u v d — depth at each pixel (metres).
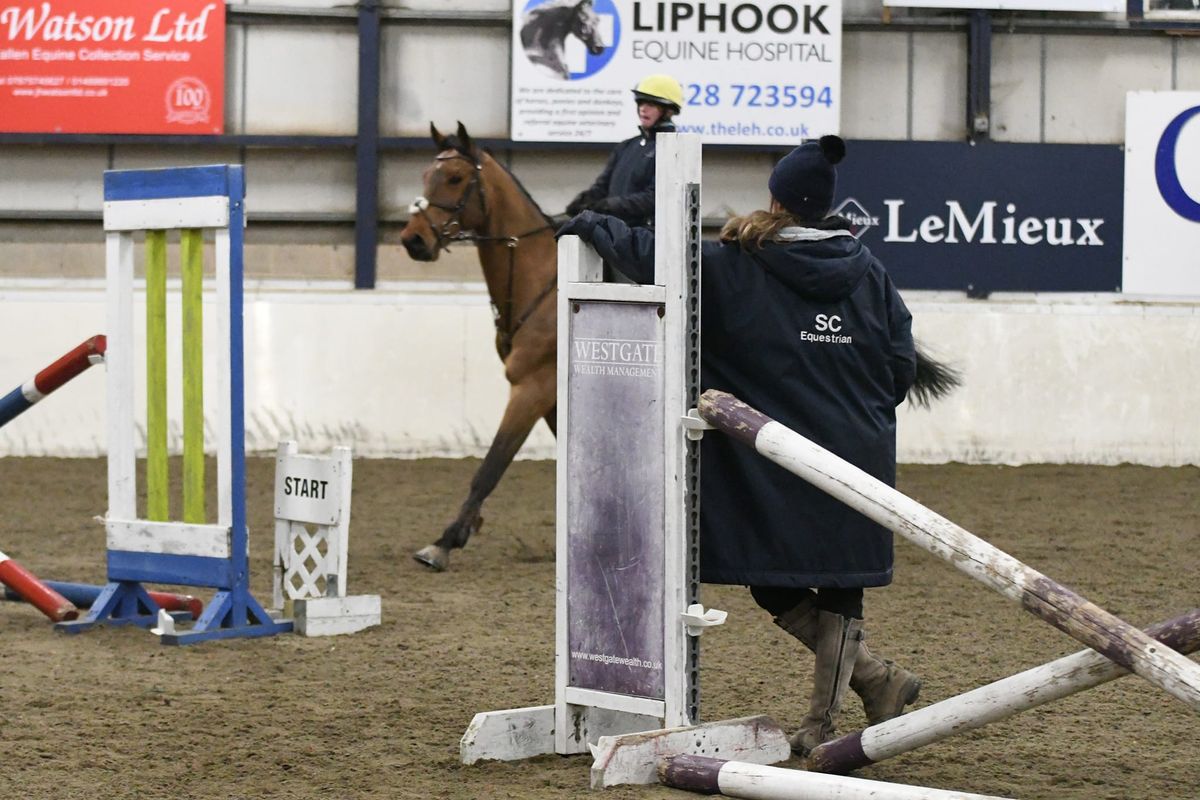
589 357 5.71
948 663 7.81
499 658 7.86
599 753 5.42
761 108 17.12
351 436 16.88
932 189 17.44
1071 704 6.83
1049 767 5.76
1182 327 17.22
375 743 6.08
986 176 17.47
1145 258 17.58
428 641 8.31
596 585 5.76
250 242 17.47
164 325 8.82
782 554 5.52
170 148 17.39
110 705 6.71
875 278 5.80
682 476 5.47
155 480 8.82
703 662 7.79
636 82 17.11
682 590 5.51
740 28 17.06
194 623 8.99
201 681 7.28
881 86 17.70
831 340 5.64
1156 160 17.55
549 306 11.32
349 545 11.86
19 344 16.64
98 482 15.10
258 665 7.68
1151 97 17.52
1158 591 10.12
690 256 5.47
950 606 9.51
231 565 8.43
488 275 11.49
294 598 8.77
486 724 5.79
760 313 5.59
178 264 17.17
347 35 17.42
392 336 16.92
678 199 5.44
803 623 5.87
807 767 5.46
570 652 5.86
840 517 5.53
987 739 6.21
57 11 16.92
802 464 5.05
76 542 11.95
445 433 16.97
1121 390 17.17
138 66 17.06
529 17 17.05
